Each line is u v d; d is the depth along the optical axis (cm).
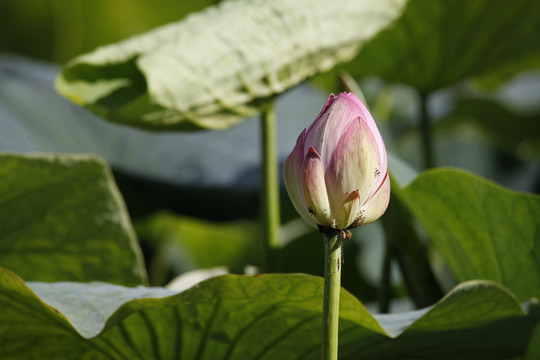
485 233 204
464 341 188
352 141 171
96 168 213
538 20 260
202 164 287
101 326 185
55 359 193
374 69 277
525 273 204
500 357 191
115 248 219
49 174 212
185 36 196
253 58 198
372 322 182
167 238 327
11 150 272
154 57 194
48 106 314
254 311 184
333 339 171
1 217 214
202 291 179
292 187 173
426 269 216
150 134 312
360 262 311
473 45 263
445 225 208
